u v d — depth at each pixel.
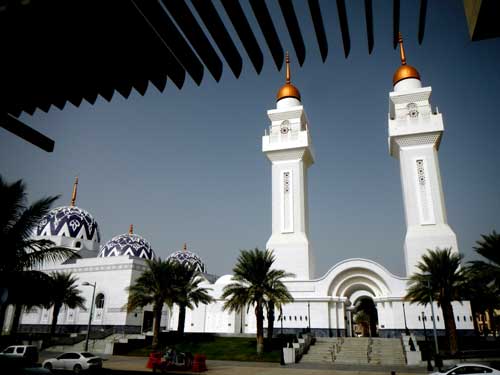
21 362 18.64
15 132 4.46
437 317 52.28
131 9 3.61
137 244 82.62
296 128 68.31
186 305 54.31
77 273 74.50
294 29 3.82
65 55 3.98
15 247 23.33
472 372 24.11
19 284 23.77
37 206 23.67
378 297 55.94
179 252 92.88
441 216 57.28
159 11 3.66
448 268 42.62
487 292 41.66
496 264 38.66
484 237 38.94
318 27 3.81
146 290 51.25
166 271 51.25
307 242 62.84
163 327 75.69
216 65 4.20
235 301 46.22
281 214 65.38
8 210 22.53
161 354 37.75
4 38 3.59
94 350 54.75
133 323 68.31
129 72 4.34
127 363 41.75
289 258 62.38
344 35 3.93
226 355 47.06
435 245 55.97
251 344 50.94
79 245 81.25
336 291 59.00
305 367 38.44
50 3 3.29
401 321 53.72
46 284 25.23
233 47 4.03
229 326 65.19
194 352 49.41
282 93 72.38
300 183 66.38
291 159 67.88
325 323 56.47
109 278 71.31
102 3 3.49
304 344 46.53
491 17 3.32
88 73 4.28
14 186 22.52
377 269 56.59
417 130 60.69
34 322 72.88
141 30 3.83
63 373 33.06
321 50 4.07
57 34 3.67
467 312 50.91
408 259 56.81
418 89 62.22
